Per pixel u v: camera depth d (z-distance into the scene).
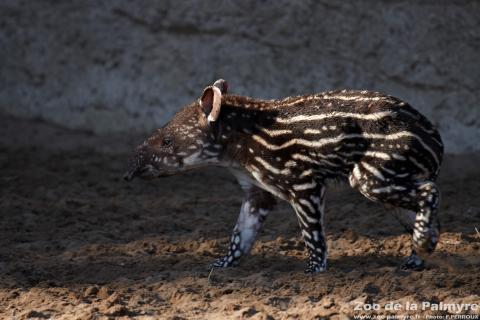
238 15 27.09
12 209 20.59
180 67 27.61
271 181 15.51
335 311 13.27
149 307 14.20
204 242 18.02
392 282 14.31
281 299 14.12
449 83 25.12
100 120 28.30
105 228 19.30
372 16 25.94
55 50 28.95
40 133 28.12
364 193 14.52
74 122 28.61
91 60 28.58
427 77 25.31
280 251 17.36
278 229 18.86
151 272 16.11
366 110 14.49
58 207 20.80
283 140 15.16
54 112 28.89
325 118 14.74
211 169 24.62
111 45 28.38
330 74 26.19
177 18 27.62
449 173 23.11
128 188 22.66
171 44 27.77
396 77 25.62
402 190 14.10
